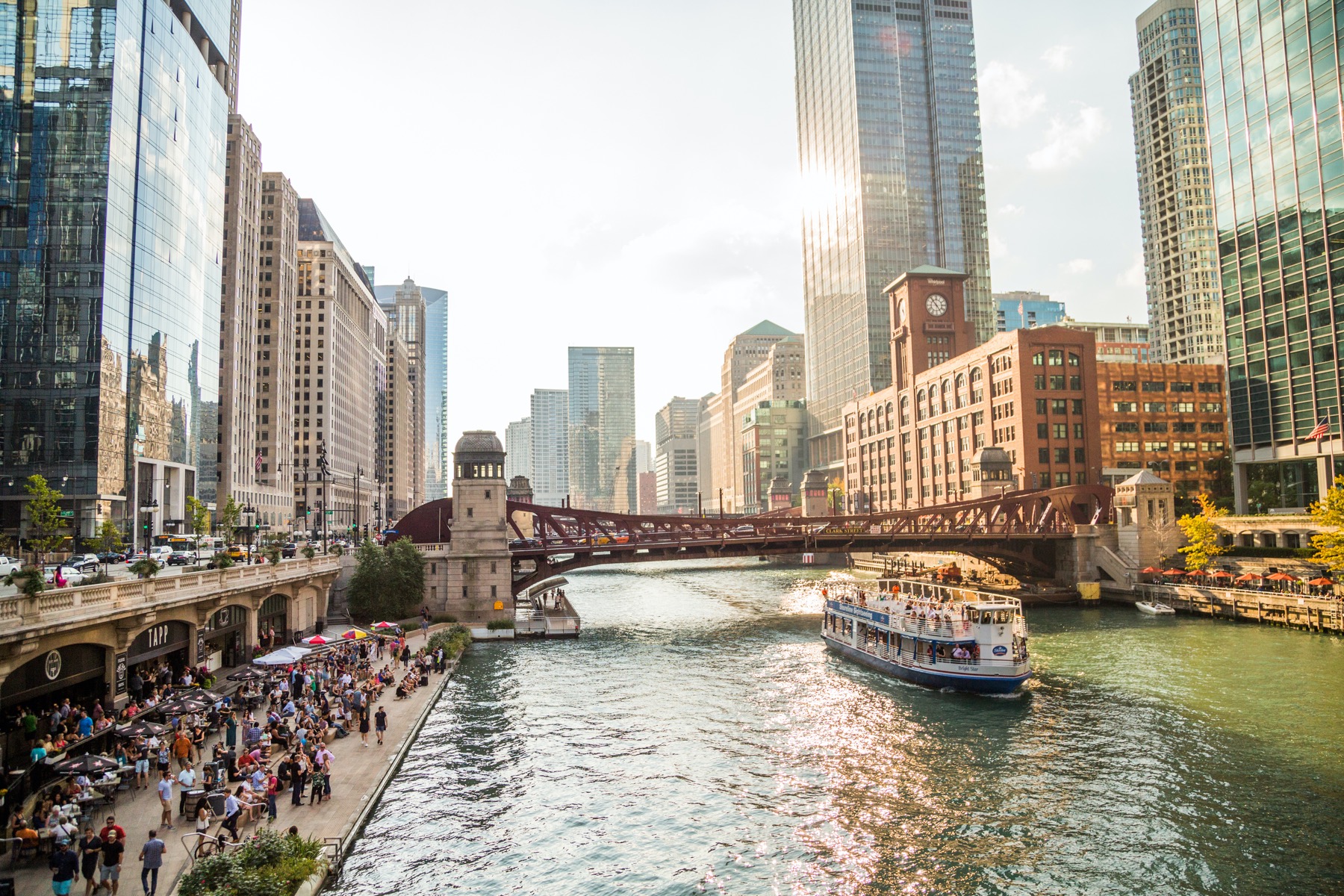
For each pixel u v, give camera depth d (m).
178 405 121.31
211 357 134.88
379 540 114.31
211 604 48.19
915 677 59.53
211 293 134.62
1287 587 80.25
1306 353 105.69
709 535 98.75
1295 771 39.19
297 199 192.75
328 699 48.09
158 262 114.75
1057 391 129.25
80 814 27.64
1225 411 151.75
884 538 101.62
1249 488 115.56
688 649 76.06
